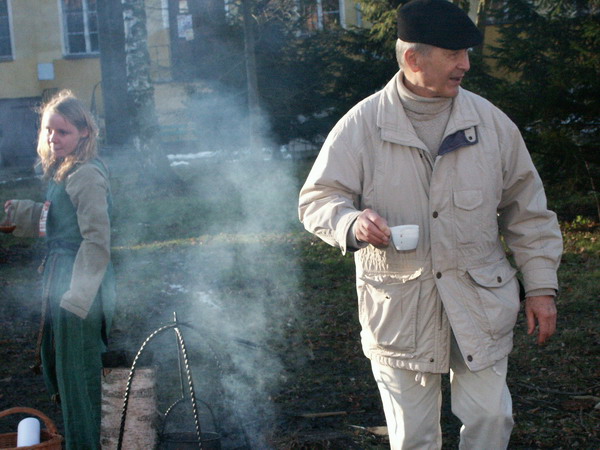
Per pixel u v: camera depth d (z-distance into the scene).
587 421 4.20
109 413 3.32
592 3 9.76
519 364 5.17
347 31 15.38
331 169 2.81
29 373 5.48
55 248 3.44
